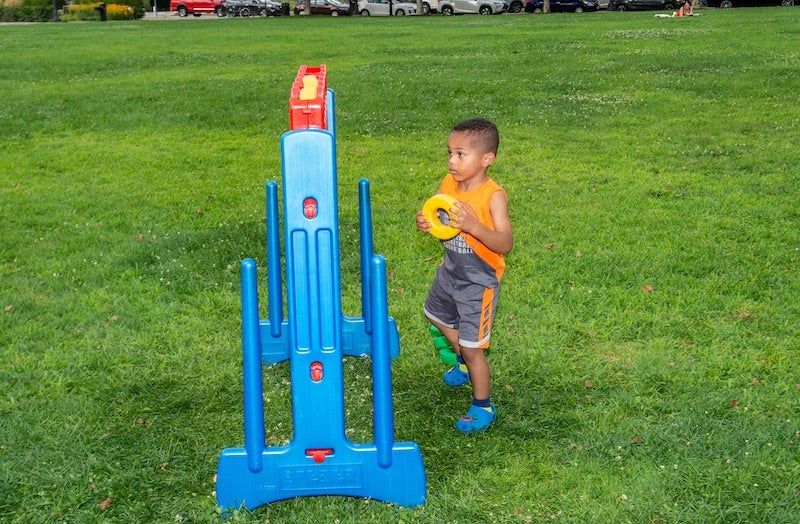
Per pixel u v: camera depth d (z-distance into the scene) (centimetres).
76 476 355
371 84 1586
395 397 422
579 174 875
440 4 4591
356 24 3512
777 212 712
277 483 329
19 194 843
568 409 406
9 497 343
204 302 543
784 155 933
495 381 435
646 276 574
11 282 587
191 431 392
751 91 1389
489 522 323
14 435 387
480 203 360
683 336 484
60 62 2108
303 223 304
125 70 1930
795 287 549
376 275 314
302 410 322
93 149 1070
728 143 1013
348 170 929
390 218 727
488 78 1631
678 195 781
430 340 485
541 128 1145
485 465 361
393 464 329
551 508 331
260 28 3362
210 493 344
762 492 335
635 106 1294
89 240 684
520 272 586
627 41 2314
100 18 5141
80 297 557
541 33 2694
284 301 549
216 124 1231
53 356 470
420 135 1129
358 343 450
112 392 430
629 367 447
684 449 364
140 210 772
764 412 397
